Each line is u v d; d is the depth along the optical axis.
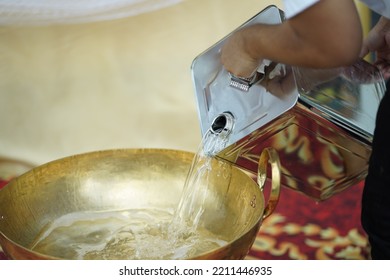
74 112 2.03
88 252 1.28
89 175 1.39
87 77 2.00
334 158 1.25
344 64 1.05
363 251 1.65
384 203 1.09
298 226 1.76
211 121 1.28
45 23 1.84
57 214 1.34
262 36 1.12
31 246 1.27
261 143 1.25
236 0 1.96
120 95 2.03
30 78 1.98
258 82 1.22
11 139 2.03
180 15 1.96
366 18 1.87
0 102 2.00
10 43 1.92
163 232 1.33
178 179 1.39
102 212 1.38
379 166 1.09
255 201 1.22
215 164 1.32
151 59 2.00
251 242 1.14
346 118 1.18
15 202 1.27
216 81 1.29
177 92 2.04
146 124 2.07
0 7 1.76
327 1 0.98
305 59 1.06
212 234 1.31
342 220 1.78
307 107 1.15
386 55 1.42
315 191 1.35
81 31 1.93
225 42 1.30
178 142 2.07
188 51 2.00
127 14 1.85
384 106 1.07
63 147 2.05
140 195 1.40
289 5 1.01
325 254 1.65
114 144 2.06
